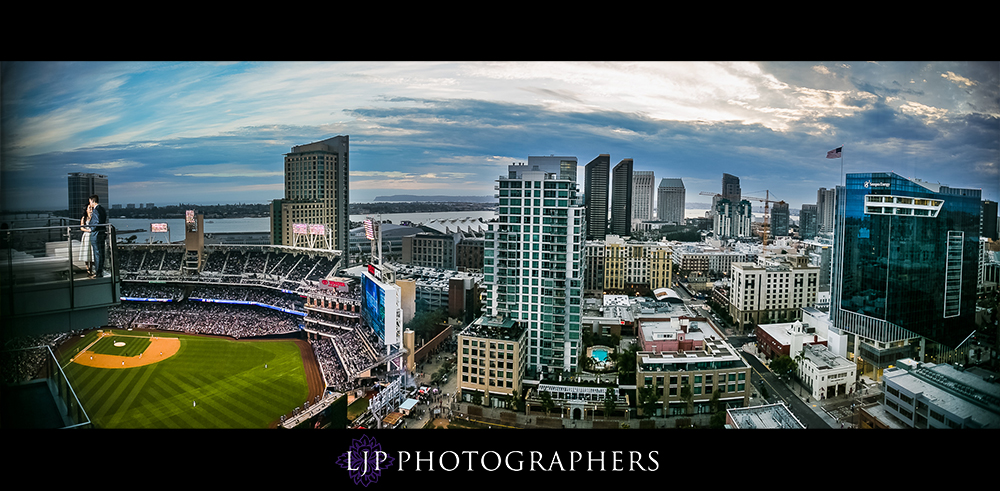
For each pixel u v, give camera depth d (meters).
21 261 45.16
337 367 104.31
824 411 82.81
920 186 87.88
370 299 108.00
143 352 117.19
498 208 94.31
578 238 91.69
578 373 93.44
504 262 95.12
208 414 86.00
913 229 88.75
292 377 103.25
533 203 92.50
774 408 72.12
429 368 104.94
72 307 45.38
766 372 99.75
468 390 88.62
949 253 89.56
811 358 92.50
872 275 92.81
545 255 93.00
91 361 111.62
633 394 86.69
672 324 95.06
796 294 126.38
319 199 164.62
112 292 46.88
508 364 86.06
